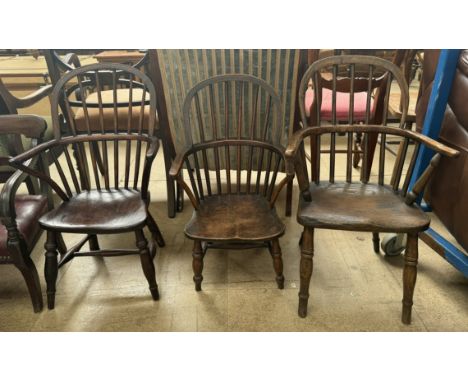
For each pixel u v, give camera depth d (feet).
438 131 4.67
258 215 4.60
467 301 4.61
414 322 4.32
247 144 4.90
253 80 4.54
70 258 4.74
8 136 4.99
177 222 6.54
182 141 6.00
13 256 4.11
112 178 8.25
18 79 9.30
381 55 7.68
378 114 6.40
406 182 4.37
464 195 4.21
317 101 4.64
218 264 5.43
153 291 4.65
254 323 4.37
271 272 5.25
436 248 4.74
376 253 5.60
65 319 4.47
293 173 3.93
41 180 4.92
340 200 4.30
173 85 5.41
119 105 5.99
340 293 4.81
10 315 4.54
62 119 6.75
